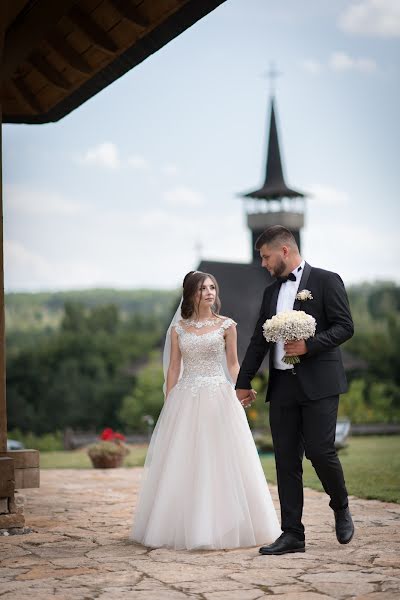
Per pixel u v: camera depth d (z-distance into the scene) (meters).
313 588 5.77
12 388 78.75
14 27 9.07
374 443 22.78
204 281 8.07
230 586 5.89
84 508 9.90
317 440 6.98
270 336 6.92
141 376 66.31
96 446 15.49
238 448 7.68
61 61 10.52
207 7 8.00
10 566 6.66
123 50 9.27
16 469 9.45
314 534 7.83
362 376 74.38
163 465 7.75
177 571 6.41
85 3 9.05
